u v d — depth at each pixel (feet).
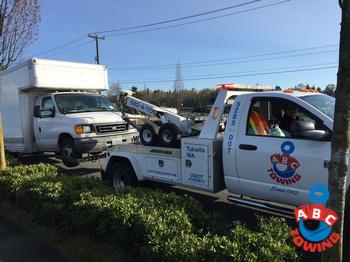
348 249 13.23
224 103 17.46
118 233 13.74
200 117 21.15
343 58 8.14
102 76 38.55
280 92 15.94
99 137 31.86
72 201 16.37
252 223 17.78
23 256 14.44
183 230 12.34
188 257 10.53
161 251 11.39
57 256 14.34
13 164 29.12
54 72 34.55
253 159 15.71
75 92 36.14
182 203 14.76
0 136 24.31
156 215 13.39
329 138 13.67
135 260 13.11
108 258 13.64
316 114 14.33
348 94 8.21
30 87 33.73
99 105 36.24
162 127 20.42
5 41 29.40
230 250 10.27
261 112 16.67
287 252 10.31
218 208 20.22
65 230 16.42
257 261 9.92
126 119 26.37
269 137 15.47
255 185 15.85
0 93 39.19
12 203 21.39
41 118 34.83
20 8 27.86
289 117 16.98
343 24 8.04
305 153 14.08
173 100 168.04
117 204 14.62
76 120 31.40
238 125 16.52
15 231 17.10
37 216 18.28
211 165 17.19
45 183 18.97
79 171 33.50
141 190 16.99
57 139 33.27
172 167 19.19
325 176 13.57
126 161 22.00
